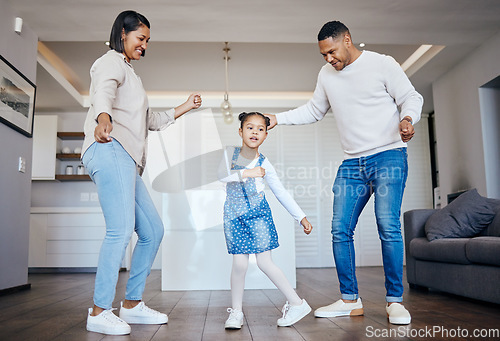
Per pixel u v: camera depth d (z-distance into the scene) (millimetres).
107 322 1762
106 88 1709
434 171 7082
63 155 6477
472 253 2543
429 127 7207
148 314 1994
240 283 1908
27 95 3887
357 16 3928
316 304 2574
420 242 3252
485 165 4543
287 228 3609
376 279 4273
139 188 1996
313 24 4062
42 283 4297
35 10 3709
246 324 1953
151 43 4852
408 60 5531
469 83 4809
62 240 6043
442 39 4422
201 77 5945
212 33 4207
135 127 1854
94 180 1854
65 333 1769
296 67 5637
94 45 4891
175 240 3580
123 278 4773
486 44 4469
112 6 3662
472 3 3744
